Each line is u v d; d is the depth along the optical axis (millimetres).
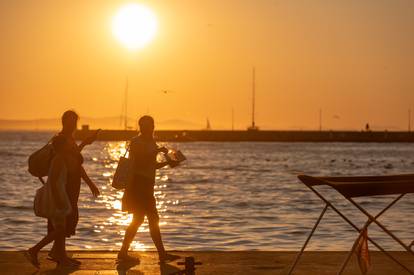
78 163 19344
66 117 19188
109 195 60594
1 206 49156
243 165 139625
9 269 18797
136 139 20047
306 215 44375
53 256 19609
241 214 45594
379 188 15344
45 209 18891
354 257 20594
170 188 74938
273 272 18641
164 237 33656
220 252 21516
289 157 187375
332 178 16688
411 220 39812
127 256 20109
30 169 19125
